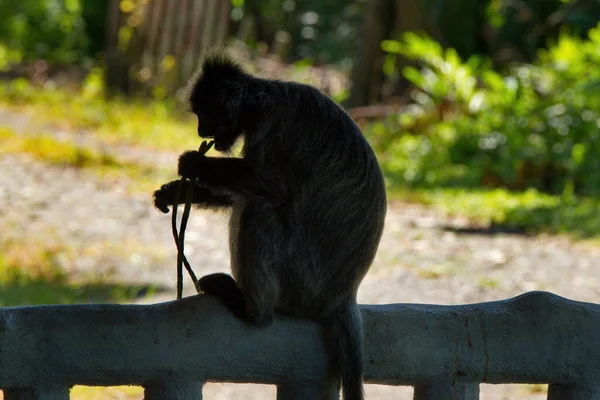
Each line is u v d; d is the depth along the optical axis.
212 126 6.80
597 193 23.70
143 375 5.71
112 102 33.41
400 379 6.10
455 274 16.30
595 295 15.28
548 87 28.14
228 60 6.88
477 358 6.16
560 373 6.29
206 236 18.12
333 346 5.98
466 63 33.19
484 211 21.61
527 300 6.29
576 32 33.50
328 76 38.09
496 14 34.28
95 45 41.56
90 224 18.39
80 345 5.59
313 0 45.50
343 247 6.12
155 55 35.53
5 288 13.61
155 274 15.31
